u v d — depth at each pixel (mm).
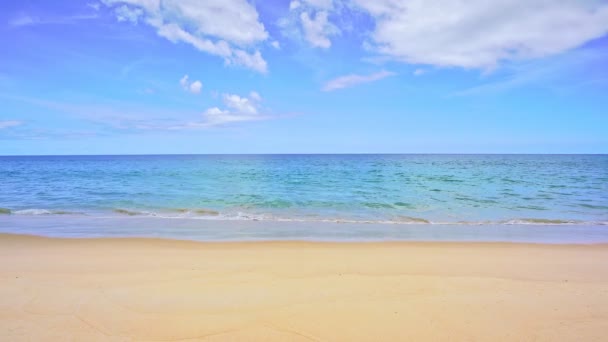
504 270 6328
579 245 8859
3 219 13359
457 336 3633
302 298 4695
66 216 14148
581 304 4527
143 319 4035
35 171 42219
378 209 15844
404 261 6977
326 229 11461
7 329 3770
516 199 18672
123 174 36094
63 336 3623
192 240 9375
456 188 23547
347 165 54312
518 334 3691
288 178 31641
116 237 9836
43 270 6148
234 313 4199
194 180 29641
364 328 3793
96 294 4859
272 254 7637
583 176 32375
